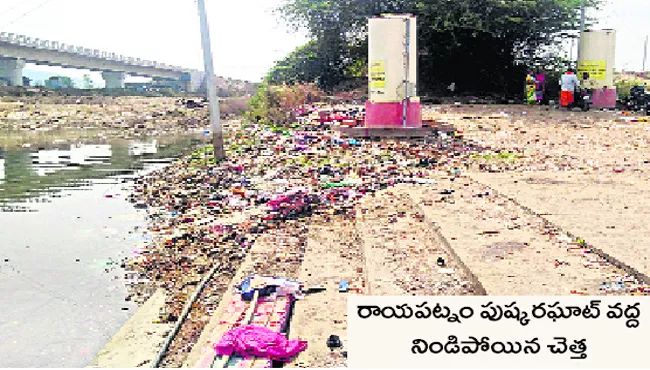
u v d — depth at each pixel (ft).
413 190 32.17
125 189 45.68
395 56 48.19
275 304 19.31
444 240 22.86
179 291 23.21
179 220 33.42
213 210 34.37
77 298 23.30
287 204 31.27
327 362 15.69
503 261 19.98
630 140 46.52
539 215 25.32
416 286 18.95
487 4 80.12
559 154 41.57
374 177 36.86
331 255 24.14
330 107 69.05
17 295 23.73
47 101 143.33
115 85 229.66
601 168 36.42
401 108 48.88
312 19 93.76
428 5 82.69
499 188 30.99
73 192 45.47
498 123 56.03
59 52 183.73
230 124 85.30
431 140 47.34
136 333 19.69
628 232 22.26
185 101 146.30
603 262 19.63
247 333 16.78
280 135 55.62
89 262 27.61
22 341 19.74
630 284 17.61
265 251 25.86
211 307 21.26
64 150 76.13
